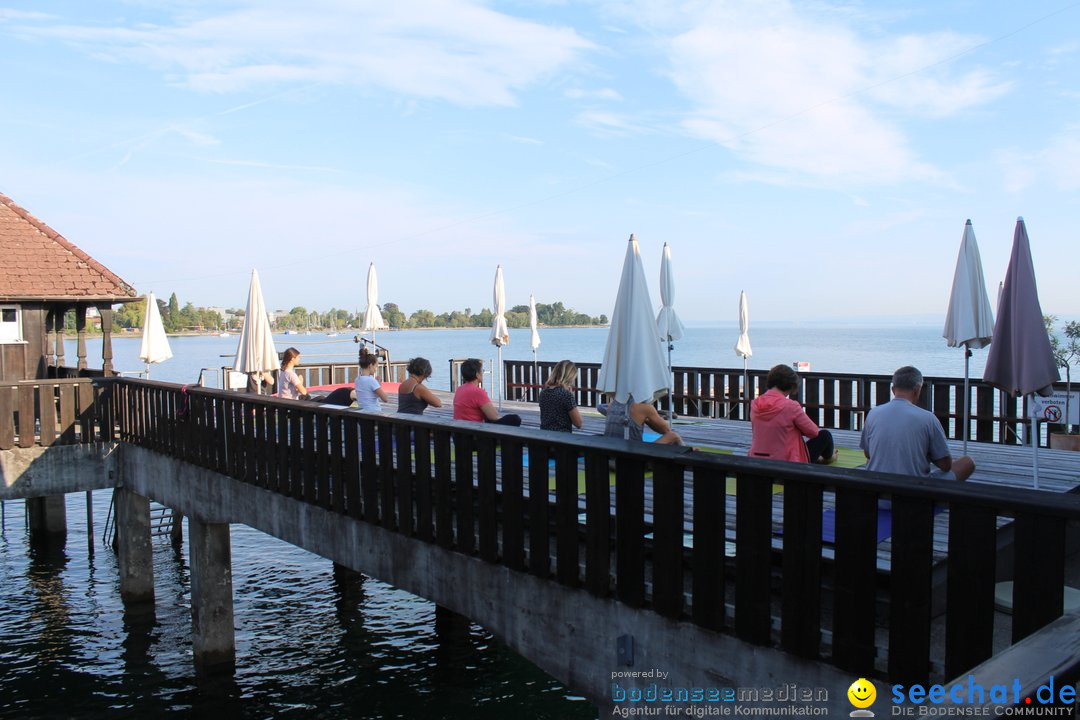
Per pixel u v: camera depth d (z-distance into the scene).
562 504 5.28
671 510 4.59
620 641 4.92
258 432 9.07
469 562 6.11
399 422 6.70
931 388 11.52
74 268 17.20
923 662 3.54
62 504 18.00
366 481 7.19
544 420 7.74
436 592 6.47
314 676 10.69
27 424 12.34
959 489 3.34
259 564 15.88
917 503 3.53
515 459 5.63
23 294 16.05
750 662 4.22
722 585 4.36
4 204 18.20
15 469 12.23
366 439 7.20
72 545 17.61
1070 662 1.71
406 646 11.69
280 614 13.05
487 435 5.82
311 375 18.38
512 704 9.81
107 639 12.05
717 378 14.05
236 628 12.43
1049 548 3.09
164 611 13.27
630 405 6.44
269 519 8.88
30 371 16.72
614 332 6.13
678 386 14.73
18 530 19.16
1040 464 8.05
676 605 4.59
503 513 5.76
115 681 10.60
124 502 13.14
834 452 6.89
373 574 7.20
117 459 13.20
